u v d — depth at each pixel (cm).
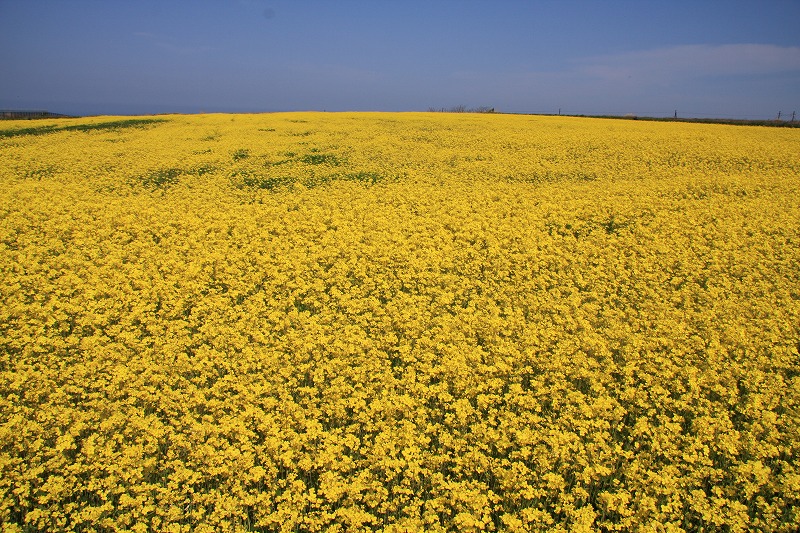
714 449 745
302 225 1669
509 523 618
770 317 1100
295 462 736
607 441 779
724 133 3481
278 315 1123
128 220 1659
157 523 630
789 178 2258
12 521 651
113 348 979
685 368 920
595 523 669
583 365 940
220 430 772
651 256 1438
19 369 898
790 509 669
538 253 1463
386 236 1579
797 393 852
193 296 1226
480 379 912
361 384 886
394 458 732
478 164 2575
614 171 2445
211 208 1834
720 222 1678
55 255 1416
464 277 1340
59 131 3453
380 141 3164
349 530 622
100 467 694
